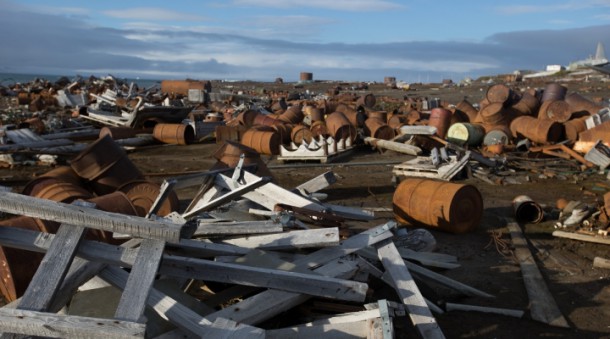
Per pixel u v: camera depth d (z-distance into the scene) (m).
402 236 7.57
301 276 4.85
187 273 4.86
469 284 6.84
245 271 4.84
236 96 49.88
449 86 94.81
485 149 18.72
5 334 3.54
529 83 84.06
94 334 3.46
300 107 28.47
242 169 8.13
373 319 4.38
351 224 9.54
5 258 5.13
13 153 16.55
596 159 15.57
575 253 8.23
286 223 6.08
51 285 3.82
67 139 20.70
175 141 22.84
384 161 17.83
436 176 14.35
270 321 5.04
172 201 8.87
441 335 4.83
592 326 5.67
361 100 40.22
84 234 4.23
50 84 54.75
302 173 15.82
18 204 4.23
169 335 4.15
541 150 17.42
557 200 11.87
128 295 3.78
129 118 24.19
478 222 9.34
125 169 10.48
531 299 6.25
